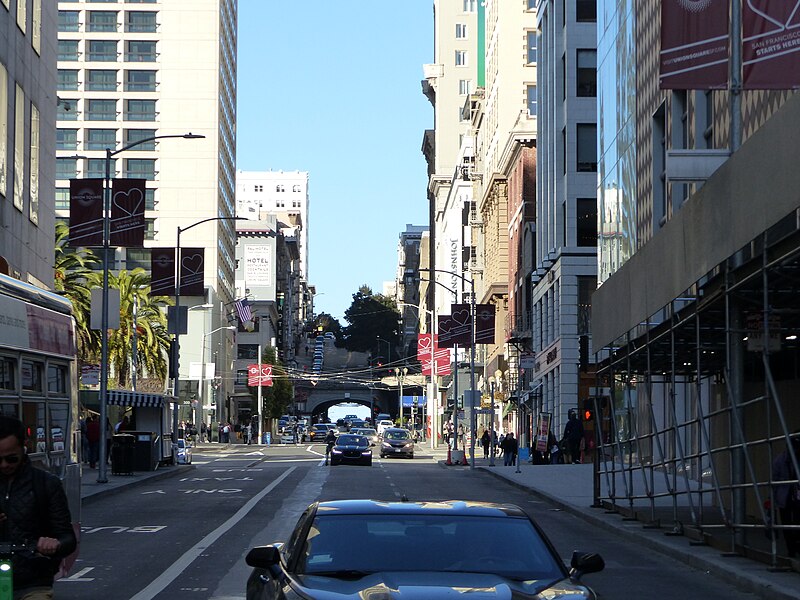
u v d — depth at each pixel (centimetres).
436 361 8912
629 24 4459
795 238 1467
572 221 6412
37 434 1253
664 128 3912
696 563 1786
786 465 1717
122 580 1534
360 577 748
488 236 10288
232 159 13500
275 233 16625
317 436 12838
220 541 2055
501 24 9394
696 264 1842
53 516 782
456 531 806
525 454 6675
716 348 2355
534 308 7575
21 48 4275
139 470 4544
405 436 7662
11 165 4106
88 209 3762
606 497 3139
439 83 15412
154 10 11219
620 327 2491
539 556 787
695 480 3095
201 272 5103
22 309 1217
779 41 1841
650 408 2283
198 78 11212
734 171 1633
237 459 7012
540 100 7375
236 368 14512
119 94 11150
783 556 1661
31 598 759
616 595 1488
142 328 7050
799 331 1819
